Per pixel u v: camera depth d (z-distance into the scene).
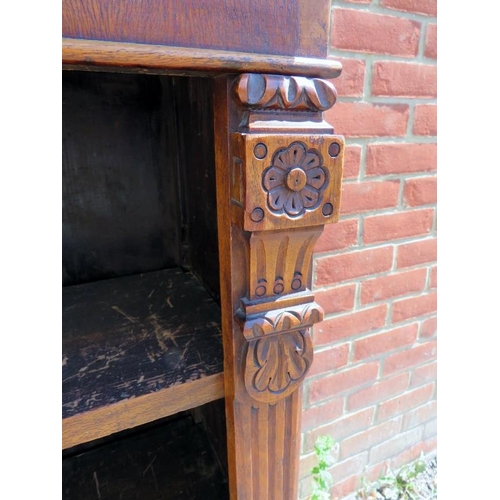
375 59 0.73
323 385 0.91
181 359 0.53
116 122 0.80
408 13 0.73
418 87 0.79
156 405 0.47
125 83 0.79
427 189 0.88
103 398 0.45
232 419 0.51
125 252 0.86
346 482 1.05
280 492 0.58
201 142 0.68
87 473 0.84
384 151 0.79
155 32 0.33
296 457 0.58
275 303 0.46
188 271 0.88
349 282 0.85
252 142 0.37
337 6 0.67
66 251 0.81
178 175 0.85
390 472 1.12
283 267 0.46
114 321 0.65
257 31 0.37
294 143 0.39
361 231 0.83
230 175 0.41
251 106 0.38
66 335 0.60
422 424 1.13
